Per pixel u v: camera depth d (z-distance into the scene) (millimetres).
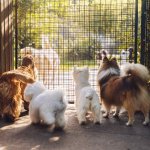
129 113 2676
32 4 3859
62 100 2582
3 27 3088
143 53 3119
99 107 2721
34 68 3094
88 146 2291
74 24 3693
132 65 2689
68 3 3871
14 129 2600
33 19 3889
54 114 2576
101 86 2910
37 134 2500
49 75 3881
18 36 3758
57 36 4055
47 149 2242
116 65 2949
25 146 2285
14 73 2787
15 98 2789
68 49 4066
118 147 2277
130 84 2668
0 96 2799
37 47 4098
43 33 4031
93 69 3824
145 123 2701
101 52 3258
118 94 2732
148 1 3068
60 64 4168
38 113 2643
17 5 3486
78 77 2867
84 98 2707
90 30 3766
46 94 2619
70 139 2410
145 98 2652
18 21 3781
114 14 3529
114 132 2551
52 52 3930
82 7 3801
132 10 3424
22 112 3020
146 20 3086
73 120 2826
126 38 3504
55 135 2484
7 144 2318
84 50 3975
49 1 3986
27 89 2705
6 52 3180
